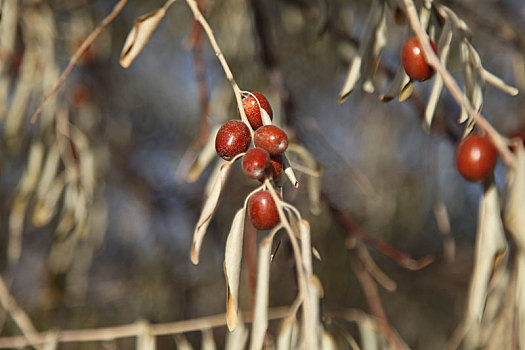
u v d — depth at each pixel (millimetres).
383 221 1226
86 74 1025
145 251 1389
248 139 513
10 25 727
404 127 1223
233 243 511
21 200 788
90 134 939
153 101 1261
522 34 989
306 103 1151
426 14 565
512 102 1095
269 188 504
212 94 1000
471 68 560
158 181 1409
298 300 549
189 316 1332
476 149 489
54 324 1084
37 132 812
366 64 577
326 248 1174
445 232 667
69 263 929
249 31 982
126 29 1109
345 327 1163
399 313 1300
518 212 490
